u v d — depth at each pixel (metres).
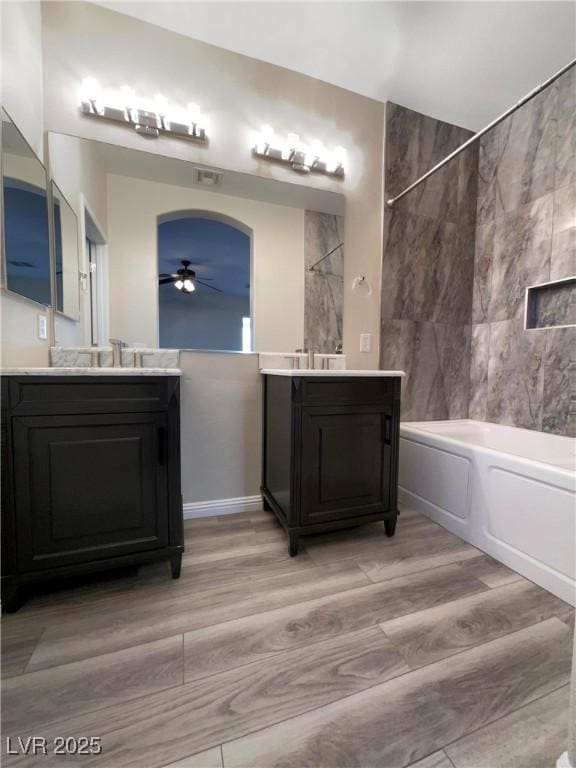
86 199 1.63
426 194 2.31
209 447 1.87
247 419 1.93
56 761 0.72
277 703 0.84
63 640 1.02
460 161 2.42
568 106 1.93
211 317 1.87
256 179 1.89
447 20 1.64
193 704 0.83
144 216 1.73
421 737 0.76
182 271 1.83
